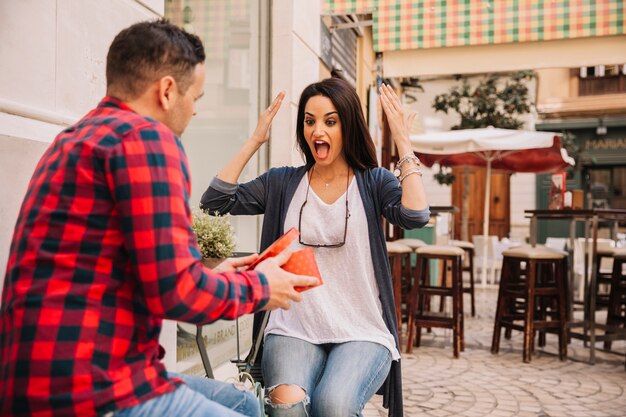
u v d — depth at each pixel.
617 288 5.89
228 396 1.63
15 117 1.79
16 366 1.11
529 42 5.47
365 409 3.78
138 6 2.44
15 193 1.79
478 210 16.44
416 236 8.42
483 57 5.61
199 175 3.89
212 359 3.62
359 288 2.21
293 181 2.34
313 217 2.24
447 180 13.53
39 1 1.87
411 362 5.22
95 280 1.16
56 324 1.11
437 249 5.50
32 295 1.13
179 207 1.19
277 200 2.35
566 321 5.90
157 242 1.15
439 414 3.76
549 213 5.63
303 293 2.20
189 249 1.20
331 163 2.31
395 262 5.58
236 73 4.34
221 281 1.26
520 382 4.62
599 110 16.48
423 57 5.72
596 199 16.95
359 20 7.62
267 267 1.42
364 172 2.30
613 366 5.26
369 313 2.21
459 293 5.77
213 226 2.06
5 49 1.74
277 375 2.02
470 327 7.03
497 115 13.47
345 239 2.20
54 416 1.11
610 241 8.68
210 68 4.01
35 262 1.15
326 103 2.22
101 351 1.14
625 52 5.26
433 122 15.48
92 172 1.17
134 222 1.15
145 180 1.16
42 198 1.18
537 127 16.92
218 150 4.12
